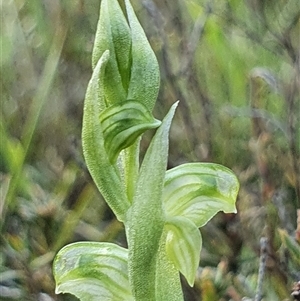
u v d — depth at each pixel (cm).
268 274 24
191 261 18
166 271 18
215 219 26
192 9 33
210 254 25
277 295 23
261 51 32
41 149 29
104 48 17
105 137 17
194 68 31
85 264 18
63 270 18
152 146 17
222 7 32
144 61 17
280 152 26
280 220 25
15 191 26
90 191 26
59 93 32
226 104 29
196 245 18
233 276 24
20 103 32
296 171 25
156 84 17
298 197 25
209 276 23
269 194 25
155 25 30
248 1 31
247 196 26
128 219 17
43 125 30
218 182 18
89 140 17
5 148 27
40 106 27
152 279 17
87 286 18
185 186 18
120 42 17
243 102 31
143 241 17
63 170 28
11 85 32
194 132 28
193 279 18
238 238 25
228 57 32
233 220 25
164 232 18
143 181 17
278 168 26
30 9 35
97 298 18
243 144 28
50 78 27
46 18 34
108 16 17
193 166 18
